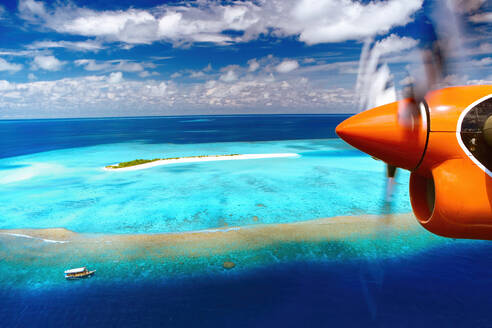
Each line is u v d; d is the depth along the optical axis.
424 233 19.36
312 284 14.31
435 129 3.45
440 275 14.97
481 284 14.25
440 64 3.53
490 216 3.35
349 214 23.72
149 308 12.72
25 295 13.59
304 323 11.95
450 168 3.47
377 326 11.80
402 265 15.86
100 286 14.20
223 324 11.85
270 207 25.73
